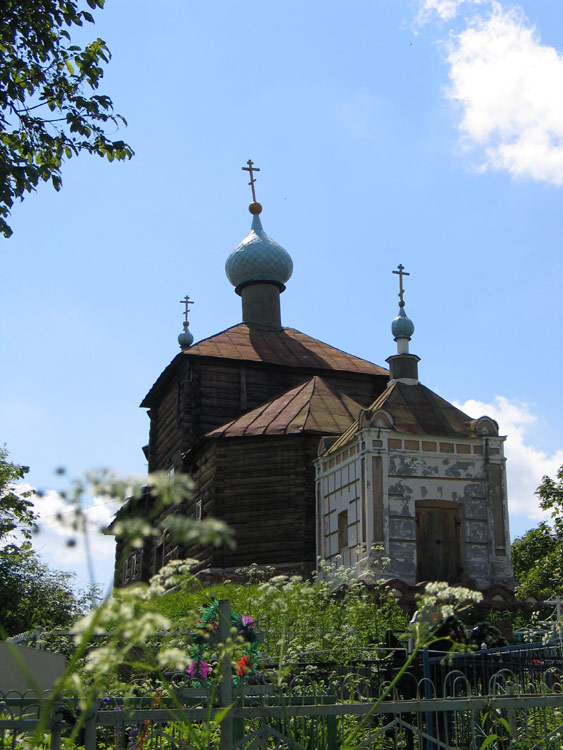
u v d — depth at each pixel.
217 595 19.86
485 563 22.86
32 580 28.58
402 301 26.81
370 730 8.38
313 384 31.89
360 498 22.95
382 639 13.62
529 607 21.66
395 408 24.05
